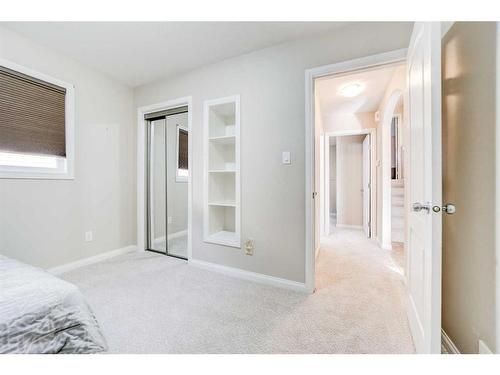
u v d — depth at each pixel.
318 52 1.88
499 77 0.88
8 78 1.90
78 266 2.42
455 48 1.20
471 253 1.05
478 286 1.00
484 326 0.96
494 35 0.90
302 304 1.72
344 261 2.70
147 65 2.45
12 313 0.72
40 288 0.86
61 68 2.25
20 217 1.99
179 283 2.08
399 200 3.57
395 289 1.97
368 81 2.71
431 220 0.97
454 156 1.21
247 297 1.83
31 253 2.06
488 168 0.94
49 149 2.17
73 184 2.37
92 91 2.54
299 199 1.97
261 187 2.13
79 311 0.86
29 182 2.04
